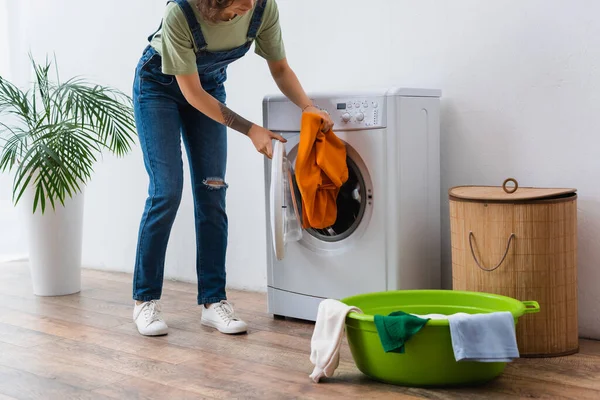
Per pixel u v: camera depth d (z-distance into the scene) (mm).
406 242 2488
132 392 1981
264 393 1948
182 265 3641
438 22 2701
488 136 2613
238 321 2582
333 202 2512
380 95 2436
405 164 2467
